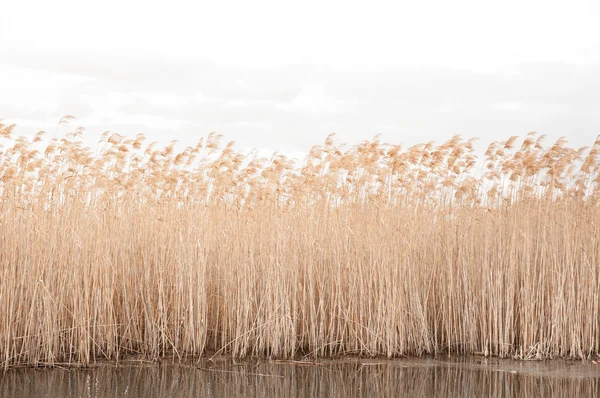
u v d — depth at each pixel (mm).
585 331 10445
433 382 8844
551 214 11203
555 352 10414
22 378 8742
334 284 10859
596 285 10938
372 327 10570
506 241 11305
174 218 11070
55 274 9891
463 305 11070
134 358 9938
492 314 10836
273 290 10586
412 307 10773
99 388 8344
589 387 8578
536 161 11414
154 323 10148
